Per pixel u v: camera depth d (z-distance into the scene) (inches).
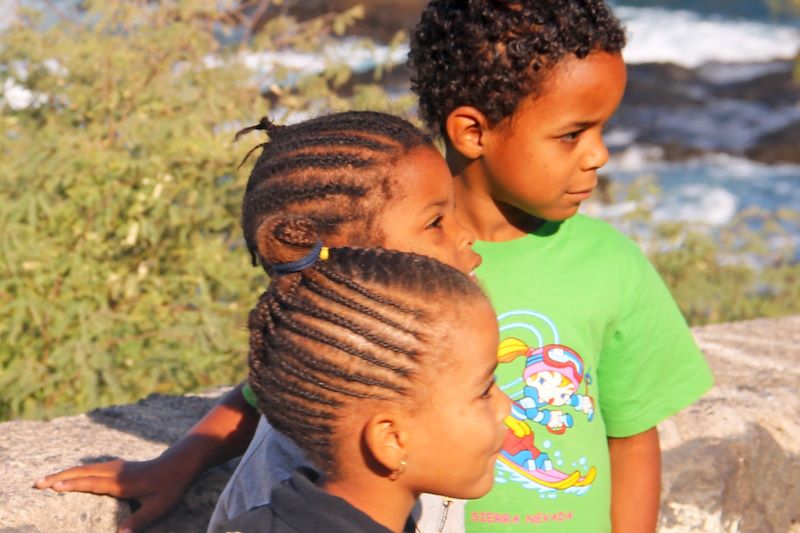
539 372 99.3
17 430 123.3
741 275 271.3
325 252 75.4
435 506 91.4
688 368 106.5
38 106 230.7
